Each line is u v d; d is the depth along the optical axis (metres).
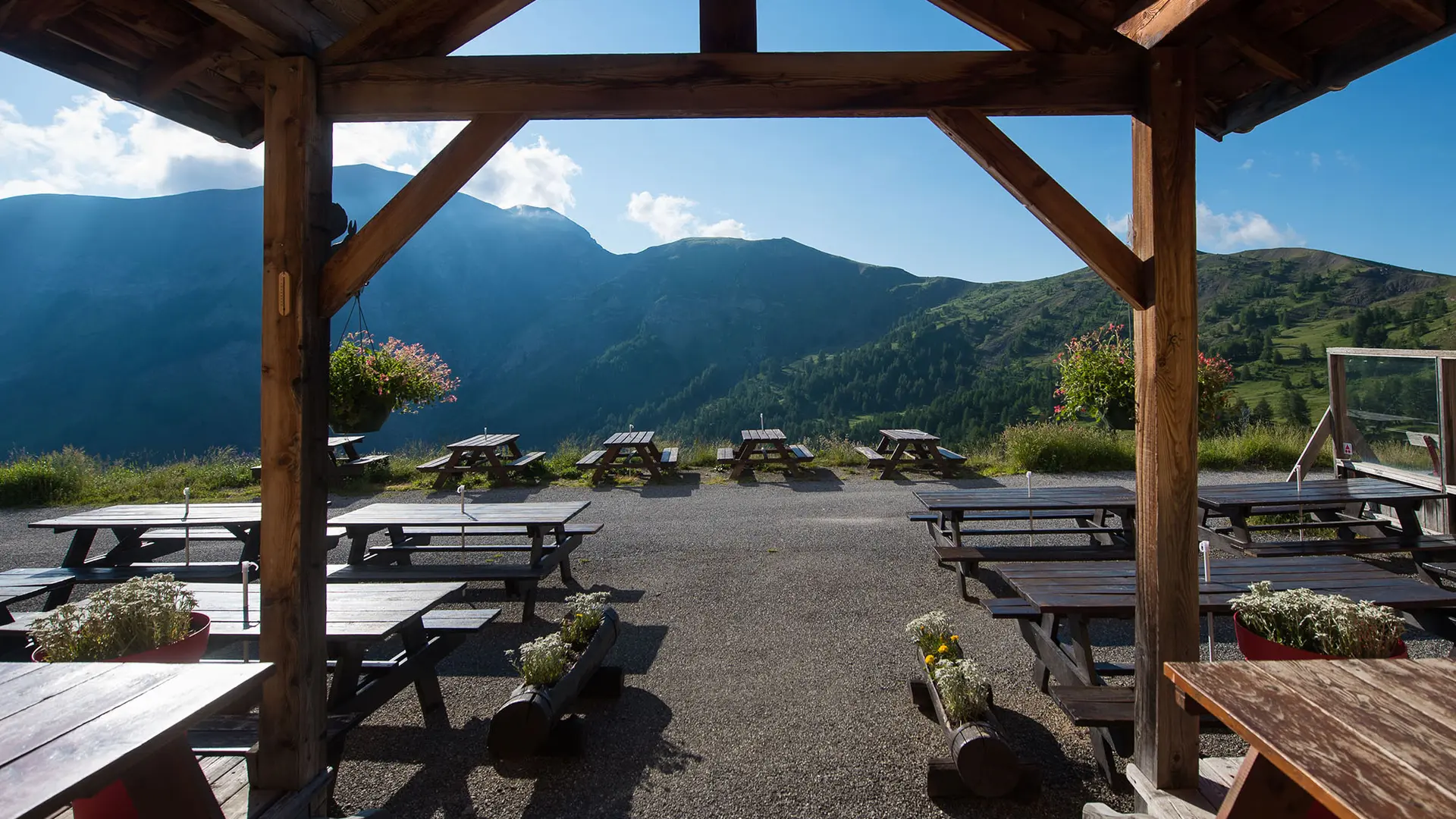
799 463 11.11
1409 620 4.38
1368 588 3.46
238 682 1.79
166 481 10.15
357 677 3.10
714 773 2.90
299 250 2.40
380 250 2.47
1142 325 2.48
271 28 2.30
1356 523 5.79
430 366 7.85
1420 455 6.21
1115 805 2.63
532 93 2.49
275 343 2.41
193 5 2.29
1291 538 6.39
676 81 2.49
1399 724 1.45
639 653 4.16
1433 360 6.00
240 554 6.64
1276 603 2.50
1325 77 2.46
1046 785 2.76
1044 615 3.46
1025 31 2.50
